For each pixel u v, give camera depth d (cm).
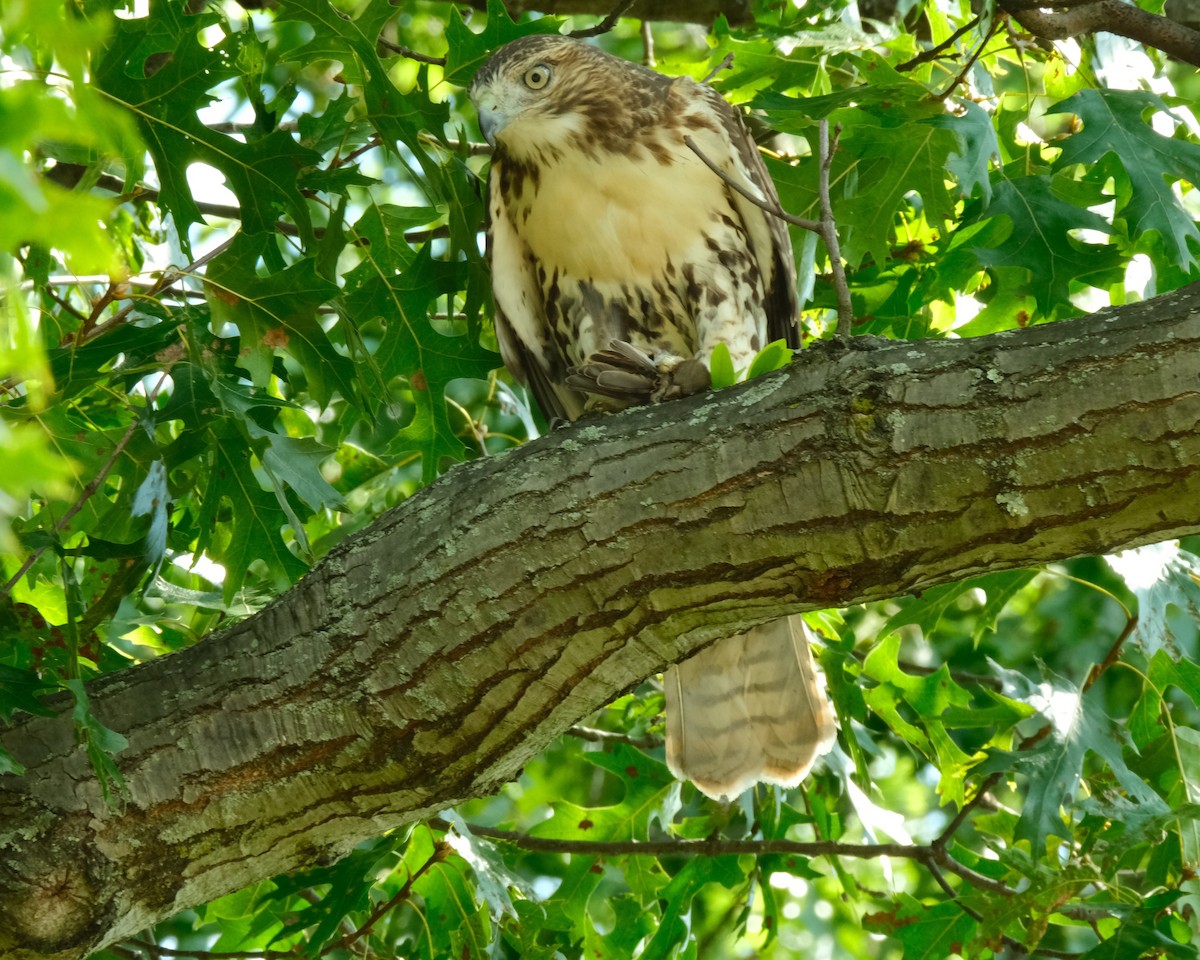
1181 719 1185
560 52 845
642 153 832
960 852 878
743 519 480
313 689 534
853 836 1228
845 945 1243
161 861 540
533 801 1111
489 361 769
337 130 696
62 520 563
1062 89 830
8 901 517
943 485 454
